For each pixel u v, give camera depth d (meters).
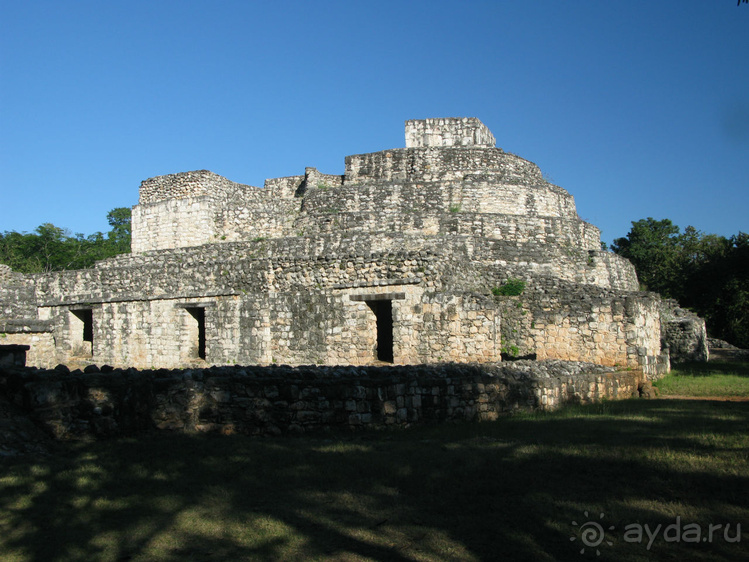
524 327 19.88
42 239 58.19
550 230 28.84
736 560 5.18
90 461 7.84
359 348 19.17
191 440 9.05
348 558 5.20
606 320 18.31
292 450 8.61
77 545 5.40
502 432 10.15
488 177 31.06
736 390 16.92
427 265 18.30
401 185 30.80
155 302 23.94
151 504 6.42
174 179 34.28
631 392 16.30
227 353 21.81
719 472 7.38
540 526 5.85
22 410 8.76
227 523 5.94
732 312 43.38
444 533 5.75
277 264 21.00
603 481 7.12
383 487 7.03
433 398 11.30
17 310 23.78
